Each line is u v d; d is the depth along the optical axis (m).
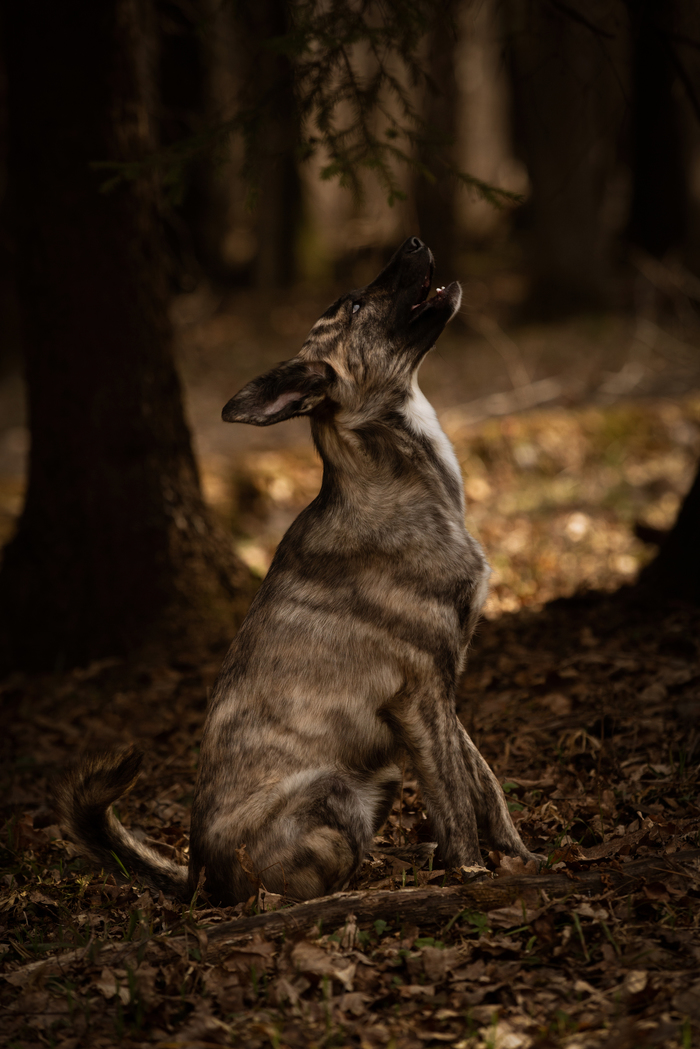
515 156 32.34
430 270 4.44
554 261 23.34
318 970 3.18
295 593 4.08
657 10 6.82
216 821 3.87
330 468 4.29
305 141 5.96
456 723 4.05
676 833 4.03
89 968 3.38
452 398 17.00
